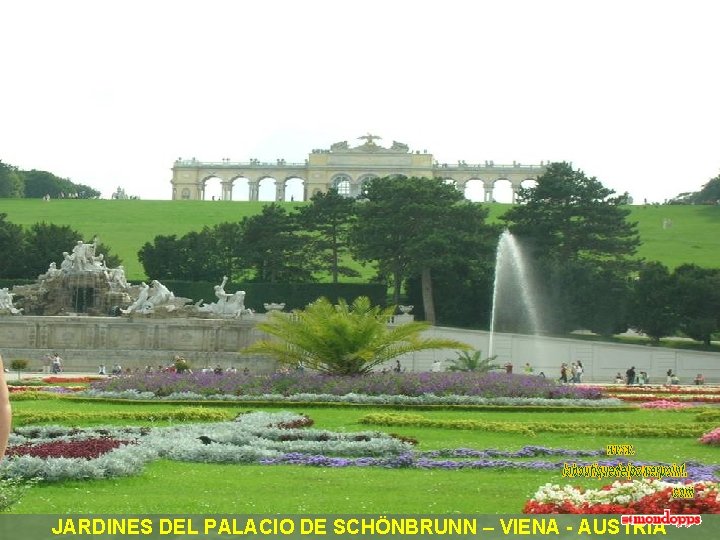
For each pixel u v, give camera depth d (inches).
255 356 3567.9
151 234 6220.5
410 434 1568.7
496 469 1219.2
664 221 6550.2
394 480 1115.9
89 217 6747.1
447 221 4323.3
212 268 4931.1
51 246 4899.1
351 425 1660.9
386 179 4756.4
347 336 2206.0
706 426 1632.6
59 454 1123.3
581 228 4576.8
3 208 7096.5
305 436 1412.4
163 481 1078.4
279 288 4542.3
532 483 1106.1
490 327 4178.2
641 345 3747.5
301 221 4761.3
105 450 1158.3
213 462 1232.2
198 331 3683.6
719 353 3617.1
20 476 1032.2
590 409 1959.9
